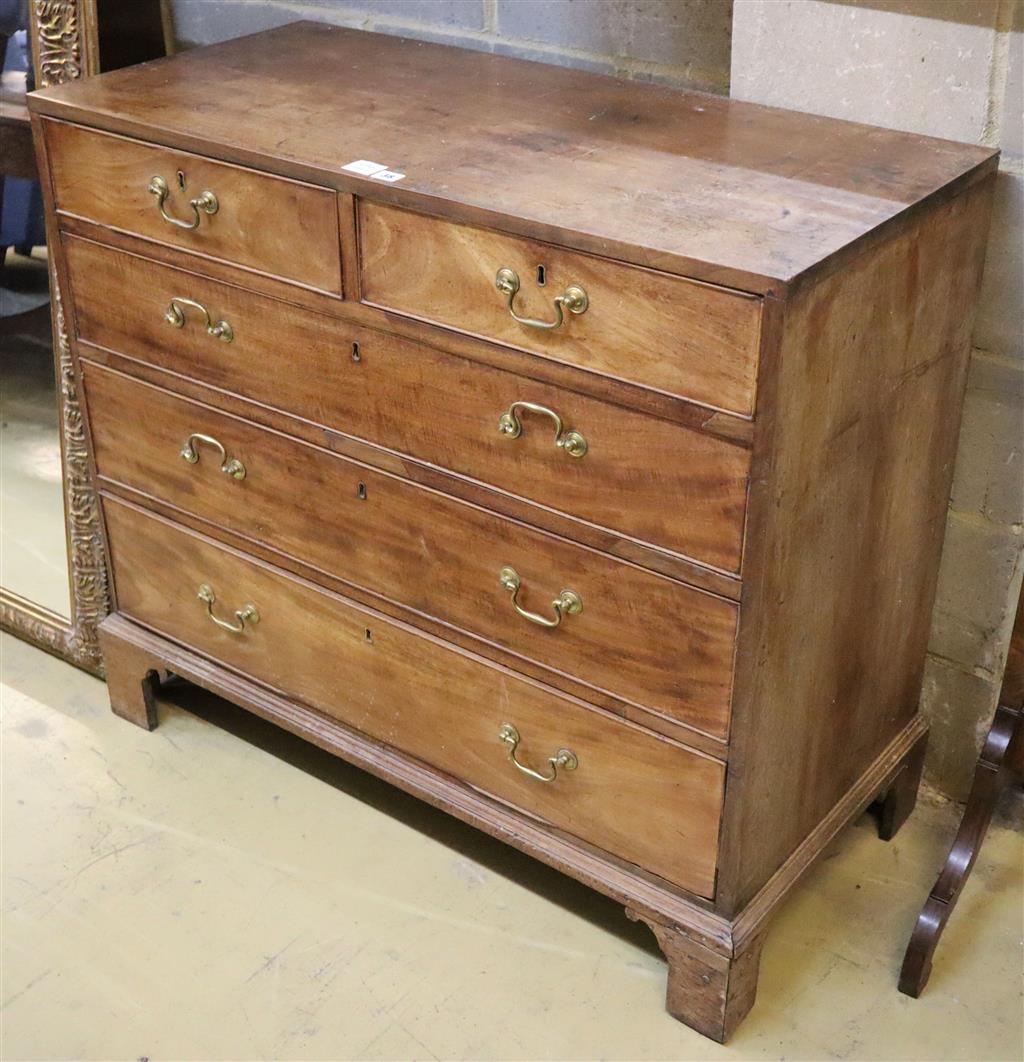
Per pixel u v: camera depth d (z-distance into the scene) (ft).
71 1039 5.94
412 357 5.55
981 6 5.44
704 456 4.91
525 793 6.21
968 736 6.98
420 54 6.75
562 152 5.51
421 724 6.47
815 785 6.07
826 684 5.81
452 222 5.13
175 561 7.05
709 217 4.88
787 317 4.49
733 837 5.53
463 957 6.32
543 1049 5.90
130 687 7.55
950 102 5.68
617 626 5.49
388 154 5.48
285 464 6.27
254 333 6.03
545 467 5.38
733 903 5.70
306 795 7.20
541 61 7.14
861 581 5.74
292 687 6.94
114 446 6.95
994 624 6.63
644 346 4.86
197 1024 6.01
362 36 7.06
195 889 6.66
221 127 5.76
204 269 6.01
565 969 6.27
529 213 4.92
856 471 5.35
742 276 4.48
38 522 7.95
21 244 7.32
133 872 6.74
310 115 5.91
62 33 7.00
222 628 7.06
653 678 5.47
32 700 7.84
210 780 7.29
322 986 6.18
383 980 6.21
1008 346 6.02
